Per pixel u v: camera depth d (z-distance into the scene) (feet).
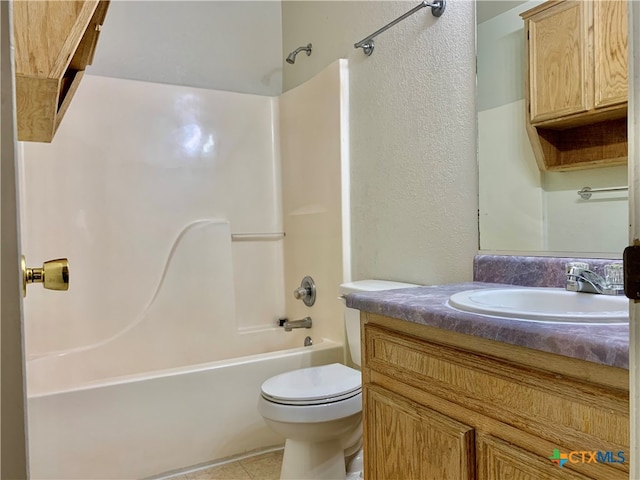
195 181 8.75
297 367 7.03
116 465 5.85
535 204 4.62
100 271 7.92
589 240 4.21
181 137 8.65
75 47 2.39
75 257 7.75
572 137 4.33
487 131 5.07
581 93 4.29
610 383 2.37
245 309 9.24
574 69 4.35
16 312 1.25
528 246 4.69
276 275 9.55
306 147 8.47
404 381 3.72
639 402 1.69
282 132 9.40
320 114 7.95
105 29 8.47
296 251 8.94
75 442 5.64
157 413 6.10
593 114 4.19
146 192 8.32
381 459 3.94
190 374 6.30
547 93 4.55
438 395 3.39
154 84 8.43
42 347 7.50
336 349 7.33
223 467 6.38
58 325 7.62
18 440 1.25
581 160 4.28
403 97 6.21
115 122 8.09
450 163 5.50
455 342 3.28
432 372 3.44
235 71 9.64
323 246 7.95
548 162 4.53
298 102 8.73
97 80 7.95
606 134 4.11
